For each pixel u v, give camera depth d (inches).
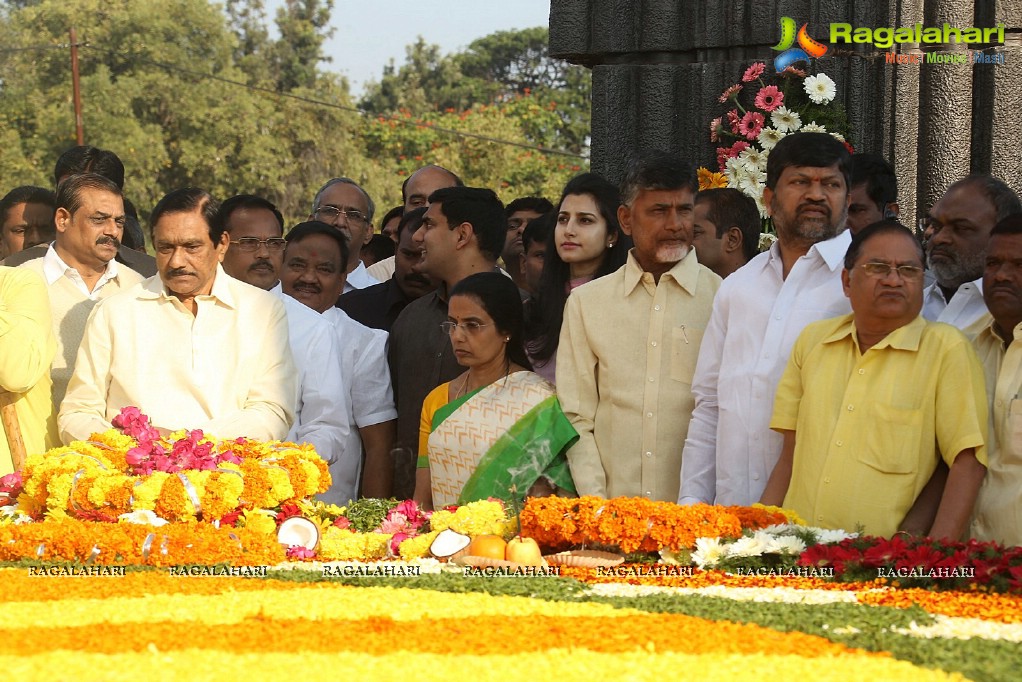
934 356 185.5
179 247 215.0
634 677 122.0
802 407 194.1
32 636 134.2
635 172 217.8
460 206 251.4
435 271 254.4
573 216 233.0
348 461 256.2
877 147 306.7
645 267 220.2
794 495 193.8
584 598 159.0
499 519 195.6
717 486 207.9
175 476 189.9
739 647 134.1
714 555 176.9
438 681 120.3
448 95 1825.8
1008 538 181.9
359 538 193.2
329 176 1397.6
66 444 216.4
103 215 239.5
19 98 1343.5
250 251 263.9
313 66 1615.4
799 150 206.5
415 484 244.1
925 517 187.0
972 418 179.6
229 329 220.5
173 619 145.0
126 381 216.8
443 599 156.6
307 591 160.2
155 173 1304.1
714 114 313.6
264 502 192.2
